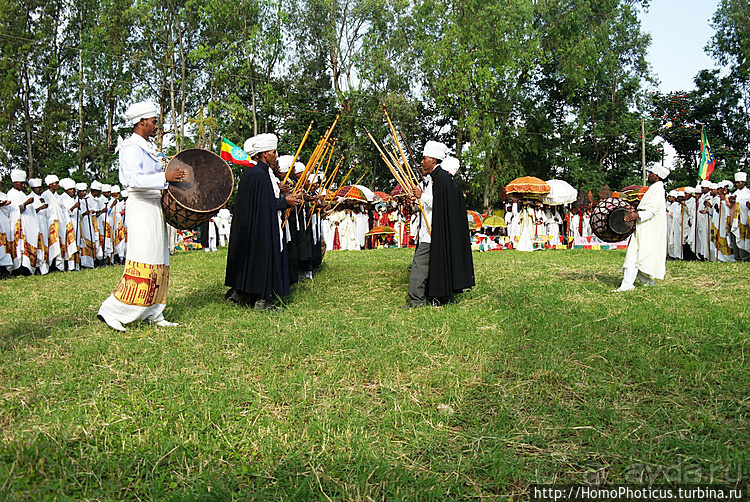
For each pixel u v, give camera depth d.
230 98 30.88
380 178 36.34
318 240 9.71
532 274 10.03
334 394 3.90
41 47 34.00
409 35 33.41
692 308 6.35
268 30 31.38
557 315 5.98
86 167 35.16
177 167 5.45
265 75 33.06
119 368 4.31
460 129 30.61
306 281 8.94
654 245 7.86
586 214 23.05
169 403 3.62
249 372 4.27
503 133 33.84
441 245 6.62
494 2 29.95
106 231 13.74
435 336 5.19
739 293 7.37
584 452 3.12
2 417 3.44
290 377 4.11
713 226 14.05
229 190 5.87
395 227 22.72
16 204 10.79
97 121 37.25
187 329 5.51
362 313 6.27
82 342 4.96
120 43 34.44
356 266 11.45
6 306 6.93
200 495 2.68
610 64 34.28
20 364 4.30
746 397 3.71
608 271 10.50
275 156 6.80
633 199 21.83
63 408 3.54
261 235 6.34
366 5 32.56
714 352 4.60
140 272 5.42
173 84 34.53
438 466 2.97
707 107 38.16
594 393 3.87
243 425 3.38
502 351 4.77
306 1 33.81
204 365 4.39
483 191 33.72
